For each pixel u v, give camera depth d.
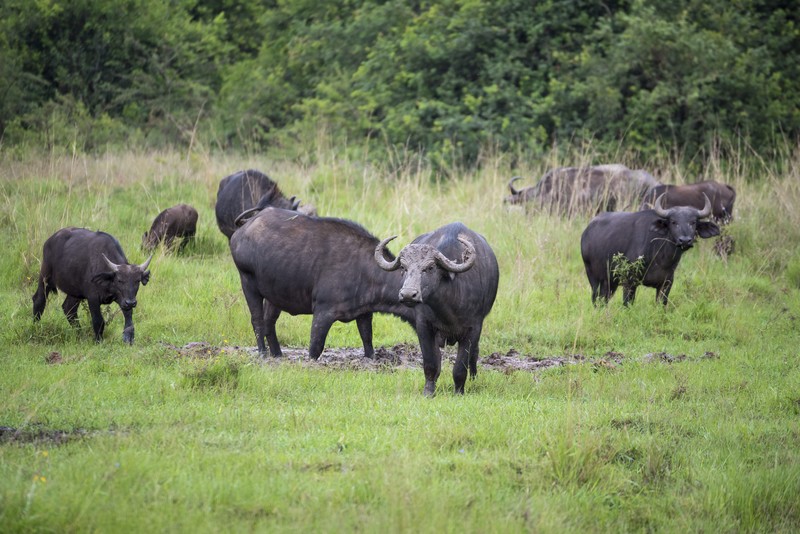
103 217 62.56
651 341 48.03
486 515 22.19
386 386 36.78
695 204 64.62
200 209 70.06
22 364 37.25
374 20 111.69
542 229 64.75
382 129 95.19
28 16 109.56
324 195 71.62
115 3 113.88
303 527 20.98
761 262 62.50
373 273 40.41
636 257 52.19
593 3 102.06
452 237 36.22
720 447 29.08
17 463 24.28
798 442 29.50
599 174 72.75
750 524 24.03
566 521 22.81
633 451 27.83
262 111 112.44
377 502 22.67
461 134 92.06
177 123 105.94
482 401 34.00
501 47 99.12
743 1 101.31
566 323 49.88
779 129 93.94
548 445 27.17
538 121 94.12
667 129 92.31
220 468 24.06
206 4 144.88
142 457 24.34
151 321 47.66
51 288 45.91
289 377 36.19
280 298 42.00
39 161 74.31
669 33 89.88
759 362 42.16
